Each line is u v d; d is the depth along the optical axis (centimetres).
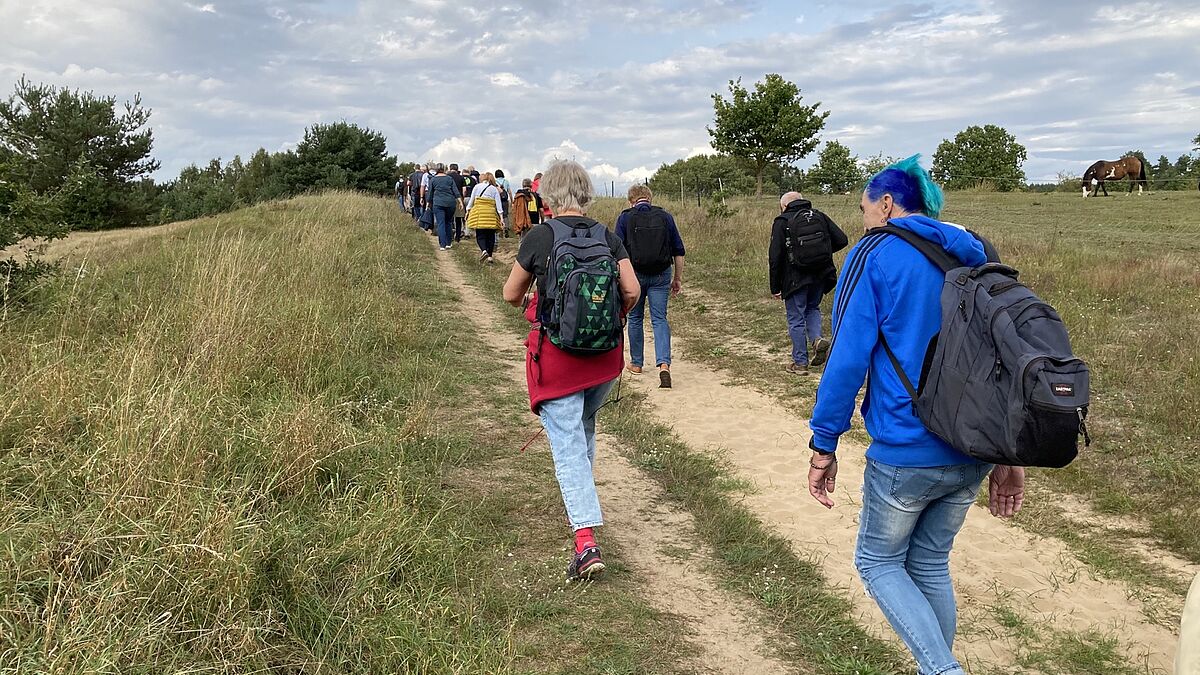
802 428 621
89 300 678
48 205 707
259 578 310
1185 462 507
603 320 364
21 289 668
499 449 538
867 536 273
